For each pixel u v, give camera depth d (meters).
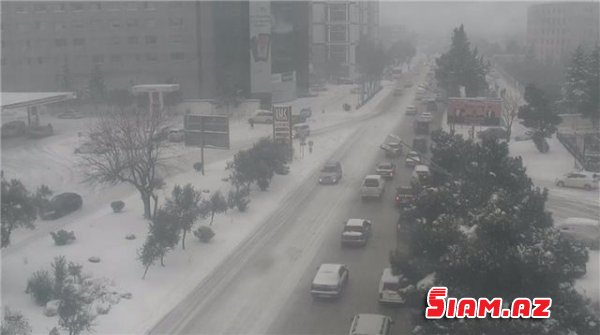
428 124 70.06
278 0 99.25
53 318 26.23
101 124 73.69
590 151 56.97
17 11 97.25
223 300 27.92
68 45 96.81
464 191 26.50
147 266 30.73
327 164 50.62
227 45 93.19
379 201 44.16
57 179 52.47
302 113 85.06
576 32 129.38
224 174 52.25
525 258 19.42
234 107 91.56
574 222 34.69
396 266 23.22
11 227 31.23
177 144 66.69
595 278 29.14
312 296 27.81
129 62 95.69
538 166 55.53
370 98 105.69
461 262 19.78
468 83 81.81
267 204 43.41
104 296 27.89
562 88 77.19
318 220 39.72
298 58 109.31
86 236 36.75
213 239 35.75
